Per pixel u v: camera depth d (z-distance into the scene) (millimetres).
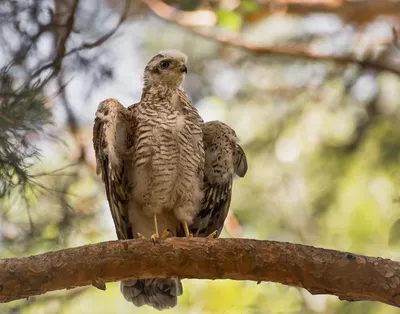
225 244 7906
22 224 10727
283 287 12828
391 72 16219
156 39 18781
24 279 7797
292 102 17125
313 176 16469
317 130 16688
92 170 12562
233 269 7926
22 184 9039
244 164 10688
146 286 9719
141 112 10070
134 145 9977
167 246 7926
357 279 7629
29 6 9977
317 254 7758
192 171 10055
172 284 9742
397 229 14453
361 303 14078
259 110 17156
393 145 16203
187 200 10109
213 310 11742
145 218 10258
